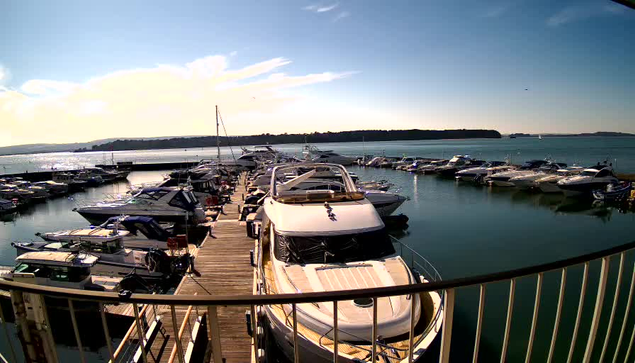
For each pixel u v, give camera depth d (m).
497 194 29.91
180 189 18.72
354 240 7.00
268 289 6.77
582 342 8.22
